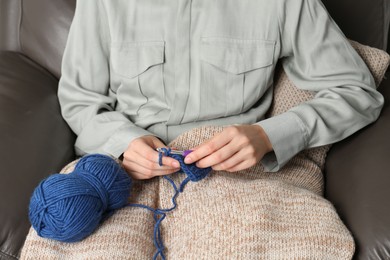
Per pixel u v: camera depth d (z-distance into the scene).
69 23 1.30
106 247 0.82
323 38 1.09
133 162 0.97
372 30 1.38
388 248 0.84
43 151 1.03
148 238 0.88
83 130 1.10
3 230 0.87
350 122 1.05
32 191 0.94
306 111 1.04
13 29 1.36
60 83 1.17
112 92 1.17
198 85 1.10
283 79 1.18
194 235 0.85
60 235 0.80
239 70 1.10
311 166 1.09
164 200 0.95
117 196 0.87
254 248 0.81
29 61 1.32
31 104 1.14
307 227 0.87
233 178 0.95
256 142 0.95
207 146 0.90
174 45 1.10
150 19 1.10
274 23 1.10
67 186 0.80
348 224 0.91
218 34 1.09
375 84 1.15
